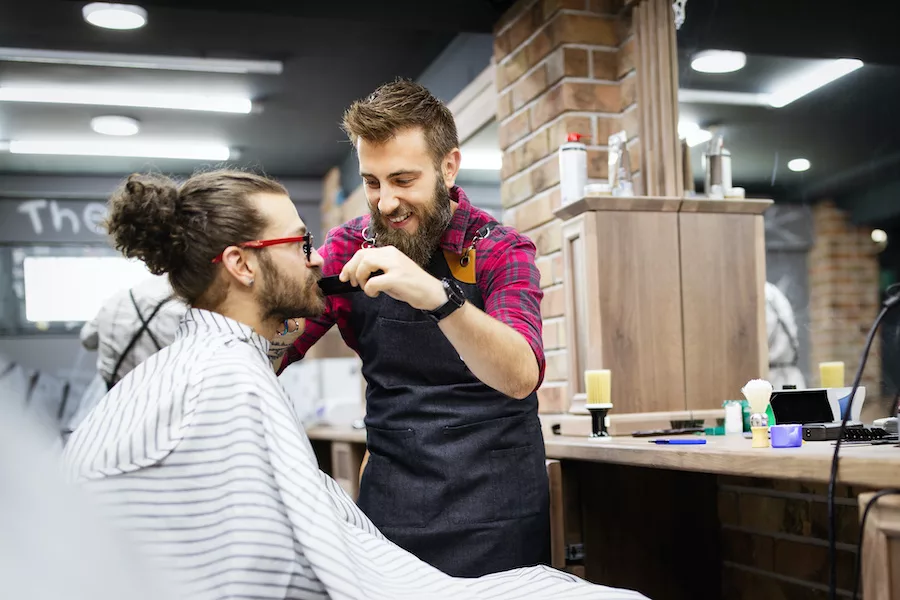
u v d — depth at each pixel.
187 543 1.15
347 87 5.15
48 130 5.88
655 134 2.70
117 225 1.32
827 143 2.19
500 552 1.65
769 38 2.38
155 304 2.62
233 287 1.36
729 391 2.43
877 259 2.04
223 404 1.20
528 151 3.15
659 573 2.29
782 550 2.29
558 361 2.91
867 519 1.09
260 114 5.61
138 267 7.52
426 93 1.59
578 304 2.45
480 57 3.99
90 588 0.66
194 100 5.27
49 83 4.88
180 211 1.33
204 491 1.17
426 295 1.28
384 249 1.30
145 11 3.93
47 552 0.63
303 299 1.40
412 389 1.69
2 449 0.61
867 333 2.04
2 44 4.30
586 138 2.89
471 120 4.05
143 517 1.14
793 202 2.30
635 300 2.37
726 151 2.51
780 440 1.44
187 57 4.55
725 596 2.46
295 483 1.18
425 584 1.27
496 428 1.67
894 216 2.00
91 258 7.43
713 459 1.39
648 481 2.29
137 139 6.15
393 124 1.52
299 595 1.19
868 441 1.46
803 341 2.25
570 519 2.03
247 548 1.16
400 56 4.70
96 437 1.20
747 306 2.45
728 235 2.45
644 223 2.39
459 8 3.38
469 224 1.69
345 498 1.46
